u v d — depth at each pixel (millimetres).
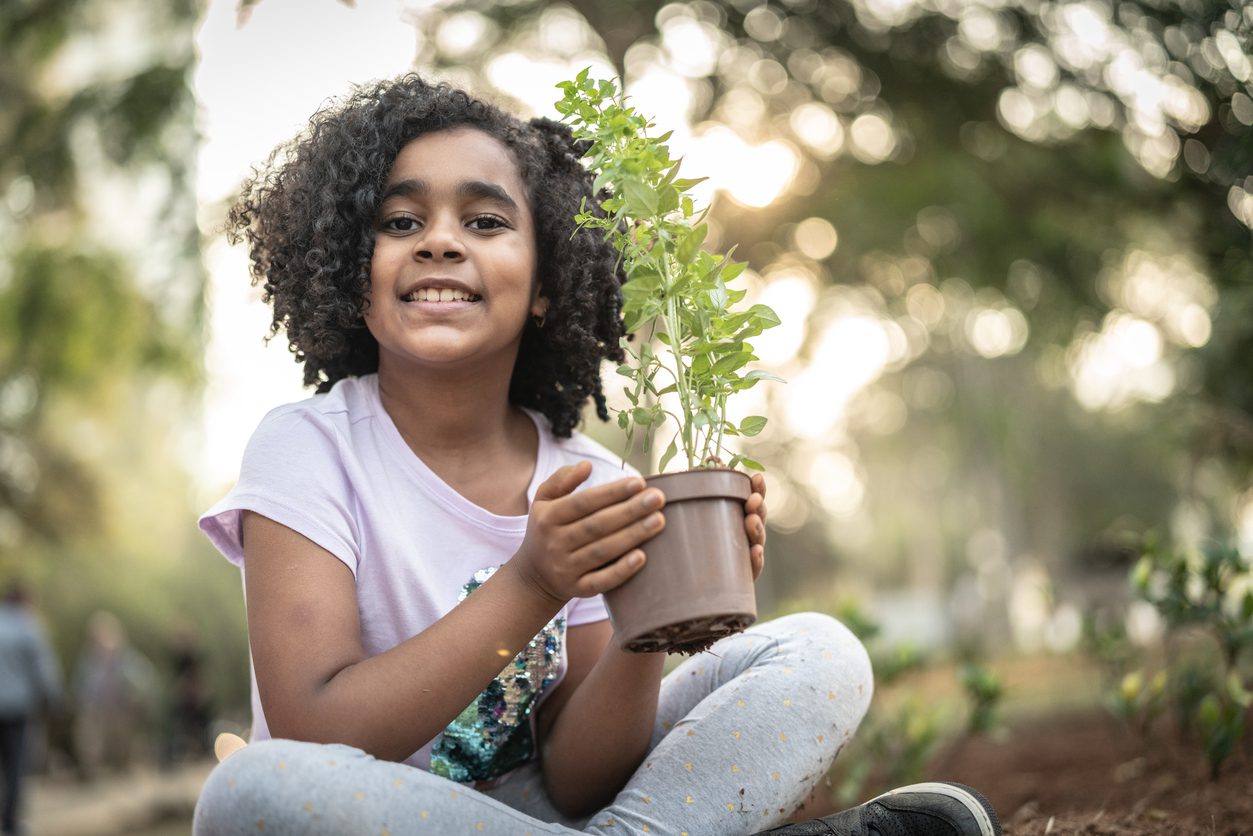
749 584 1374
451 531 1715
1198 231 5023
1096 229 6480
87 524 14125
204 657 17875
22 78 5996
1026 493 24266
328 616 1533
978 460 23328
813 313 7266
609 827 1537
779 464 16375
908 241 6668
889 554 39500
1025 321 6941
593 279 1905
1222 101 4039
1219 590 2680
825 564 32781
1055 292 6746
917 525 32812
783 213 6520
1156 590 2785
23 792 6973
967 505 28703
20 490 13320
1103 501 24047
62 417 12953
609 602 1406
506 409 1920
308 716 1438
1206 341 4891
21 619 7098
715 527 1361
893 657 3533
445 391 1752
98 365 7348
